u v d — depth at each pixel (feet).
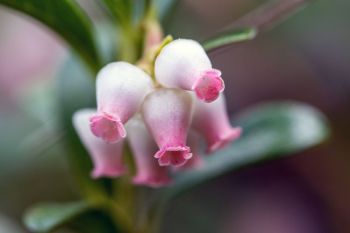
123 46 0.33
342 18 0.61
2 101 0.59
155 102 0.28
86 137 0.31
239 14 0.61
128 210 0.35
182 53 0.27
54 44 0.60
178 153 0.28
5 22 0.62
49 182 0.57
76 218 0.34
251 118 0.37
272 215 0.57
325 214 0.58
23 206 0.57
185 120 0.28
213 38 0.31
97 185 0.35
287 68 0.62
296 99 0.62
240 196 0.58
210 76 0.27
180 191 0.36
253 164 0.36
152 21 0.33
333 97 0.61
